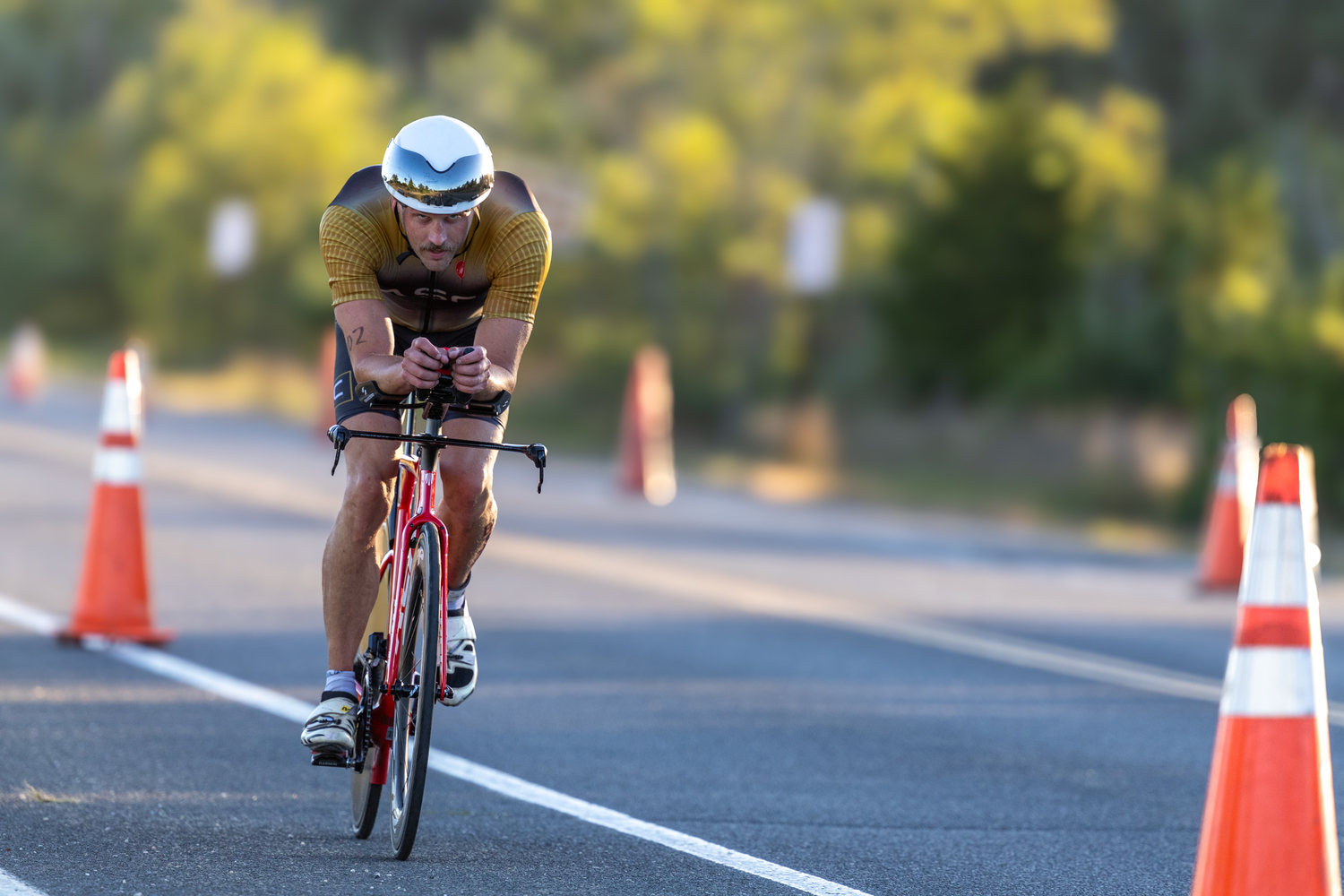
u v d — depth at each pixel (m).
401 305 18.89
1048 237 88.06
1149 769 24.34
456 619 18.67
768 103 101.44
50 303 157.00
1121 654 34.91
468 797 20.84
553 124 109.06
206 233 131.00
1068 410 81.75
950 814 21.03
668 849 18.62
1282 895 13.79
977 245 87.94
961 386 86.88
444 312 19.02
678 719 26.39
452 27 176.88
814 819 20.45
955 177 89.31
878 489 73.38
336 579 18.22
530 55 114.44
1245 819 13.95
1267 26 149.38
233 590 36.94
